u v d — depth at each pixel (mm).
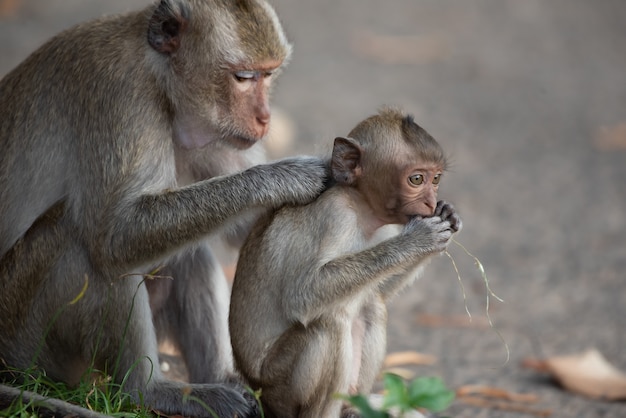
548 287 17922
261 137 11719
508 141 25484
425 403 8258
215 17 11367
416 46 32594
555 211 21484
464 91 28906
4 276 11352
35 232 11273
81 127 11234
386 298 10820
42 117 11484
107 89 11156
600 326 16297
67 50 11586
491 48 33156
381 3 36969
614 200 22203
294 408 10203
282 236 10172
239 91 11523
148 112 11164
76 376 11508
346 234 10086
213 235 11164
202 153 11977
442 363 14633
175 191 11117
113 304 11031
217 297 12188
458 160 23891
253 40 11438
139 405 10992
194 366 12273
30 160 11492
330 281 9852
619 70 31875
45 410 9953
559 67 31828
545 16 36969
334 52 31359
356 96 27375
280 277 10117
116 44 11391
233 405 11016
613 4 38656
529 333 15977
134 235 10945
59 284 11188
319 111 25688
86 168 11172
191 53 11328
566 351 15242
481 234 20234
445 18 35906
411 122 10266
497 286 17938
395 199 10078
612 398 13555
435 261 19062
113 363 11141
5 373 11438
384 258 9930
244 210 10953
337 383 9977
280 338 10148
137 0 33031
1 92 11922
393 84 28828
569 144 25578
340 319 10000
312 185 10836
